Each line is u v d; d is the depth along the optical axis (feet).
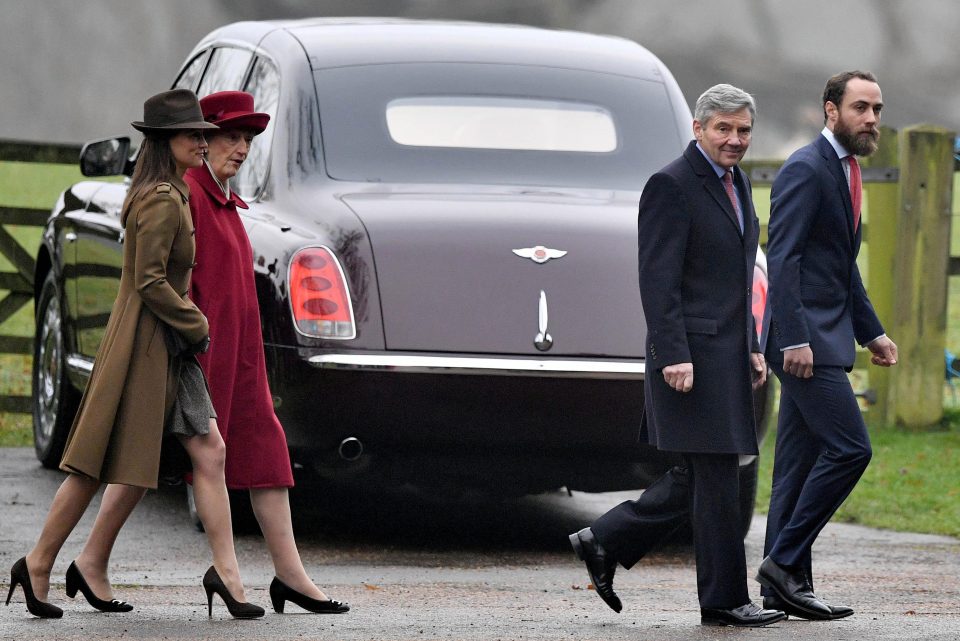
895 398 159.02
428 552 99.50
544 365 93.35
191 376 75.31
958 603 85.46
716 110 76.23
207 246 76.69
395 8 593.01
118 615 76.23
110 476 73.97
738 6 638.94
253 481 77.30
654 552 102.42
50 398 128.57
